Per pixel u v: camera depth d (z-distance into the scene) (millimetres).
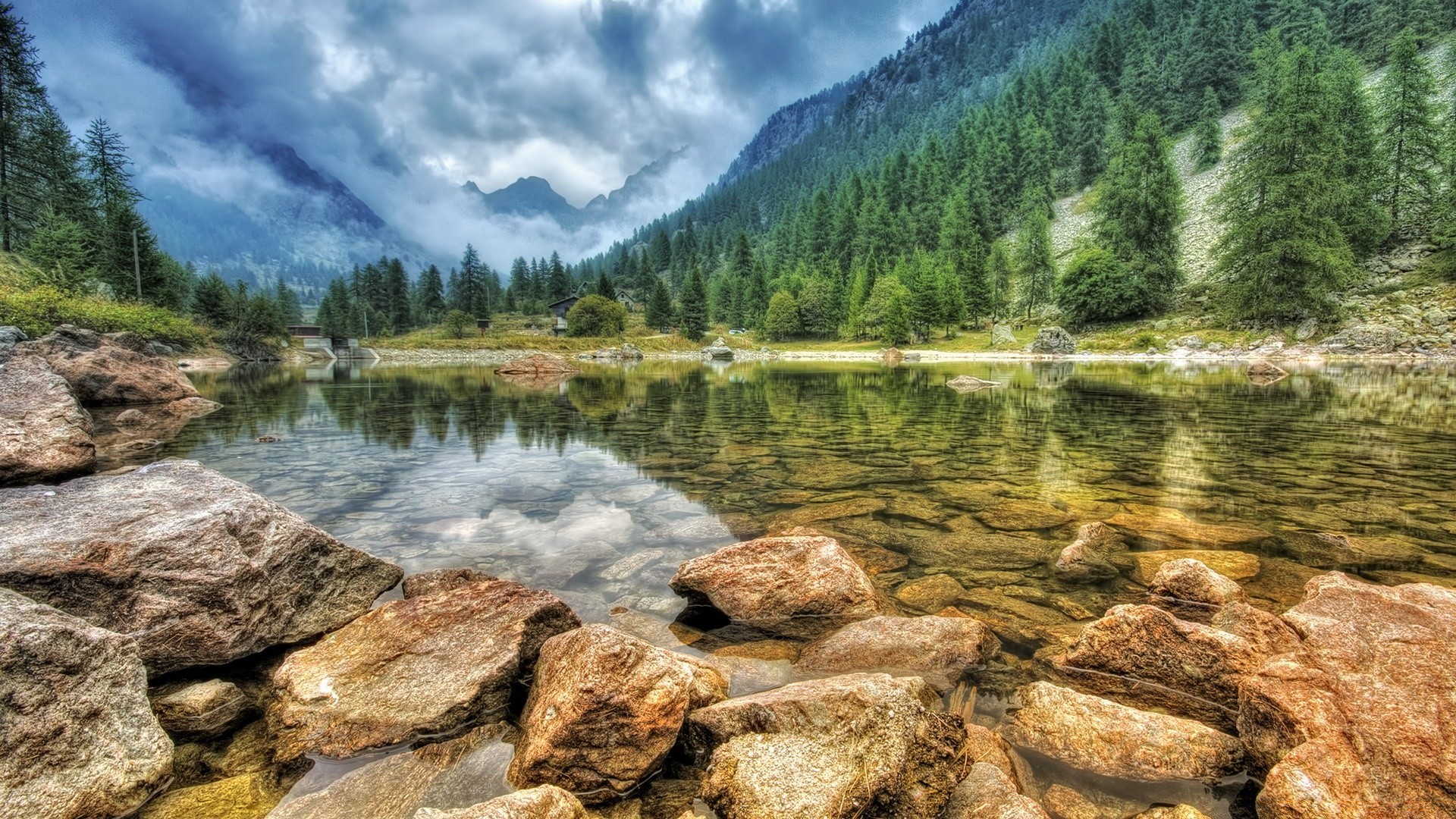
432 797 3021
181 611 4109
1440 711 2816
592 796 3059
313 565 4887
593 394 25094
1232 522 6895
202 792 3064
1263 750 3102
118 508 4730
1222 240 50781
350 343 74500
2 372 8328
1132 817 2816
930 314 77375
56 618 3191
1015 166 114938
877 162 189125
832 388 27703
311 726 3484
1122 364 44688
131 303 44844
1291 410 16906
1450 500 7750
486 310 120188
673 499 8156
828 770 2854
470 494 8383
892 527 6969
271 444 12062
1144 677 3895
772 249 155625
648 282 135000
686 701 3377
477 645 4043
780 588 4910
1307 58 47062
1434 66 67312
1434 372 29594
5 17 44625
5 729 2811
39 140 47625
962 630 4305
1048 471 9664
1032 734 3398
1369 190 49156
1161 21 123375
